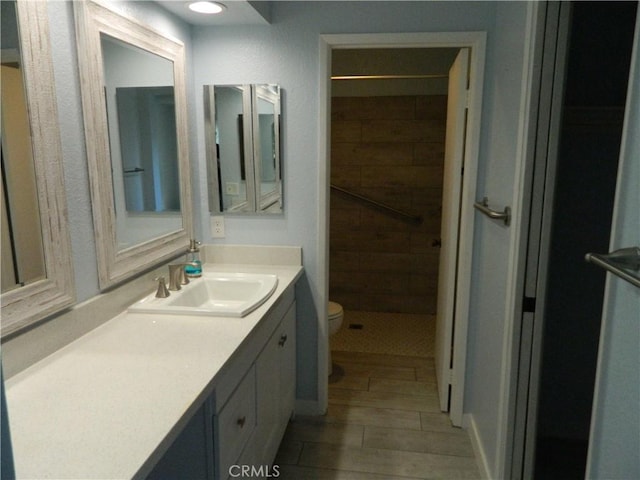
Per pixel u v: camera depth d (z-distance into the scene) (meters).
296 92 2.25
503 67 1.91
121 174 1.63
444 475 2.07
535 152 1.54
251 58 2.25
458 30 2.11
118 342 1.40
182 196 2.16
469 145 2.21
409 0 2.11
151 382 1.15
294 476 2.06
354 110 3.93
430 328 3.85
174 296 1.82
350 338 3.63
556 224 2.12
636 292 0.81
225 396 1.38
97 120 1.46
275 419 2.04
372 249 4.15
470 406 2.41
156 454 0.89
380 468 2.12
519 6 1.67
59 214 1.29
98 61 1.47
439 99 3.82
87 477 0.81
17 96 1.14
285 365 2.22
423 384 2.90
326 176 2.30
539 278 1.61
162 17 1.95
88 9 1.41
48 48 1.23
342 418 2.52
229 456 1.43
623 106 1.90
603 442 0.92
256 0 1.99
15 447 0.89
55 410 1.02
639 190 0.80
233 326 1.54
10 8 1.12
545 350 2.24
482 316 2.19
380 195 4.05
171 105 2.04
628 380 0.83
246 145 2.32
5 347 1.14
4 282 1.12
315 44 2.20
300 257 2.39
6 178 1.12
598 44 1.96
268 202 2.37
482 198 2.21
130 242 1.70
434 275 4.11
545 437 2.31
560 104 1.51
